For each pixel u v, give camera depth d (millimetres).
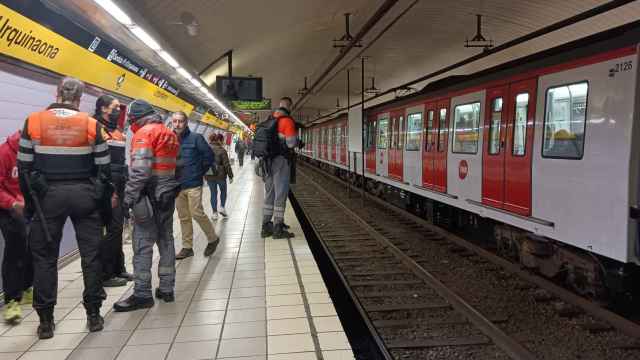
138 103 4184
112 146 4641
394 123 12477
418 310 5215
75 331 3680
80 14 5188
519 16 12375
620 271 5023
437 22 13594
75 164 3496
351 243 8781
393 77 22922
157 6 7492
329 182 21859
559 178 5453
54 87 5430
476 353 4129
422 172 10344
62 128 3424
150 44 5559
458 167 8422
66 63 5488
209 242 6211
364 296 5719
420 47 16734
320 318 3939
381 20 13273
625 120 4449
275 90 28859
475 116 7734
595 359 3965
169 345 3418
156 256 6090
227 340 3500
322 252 8141
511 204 6578
